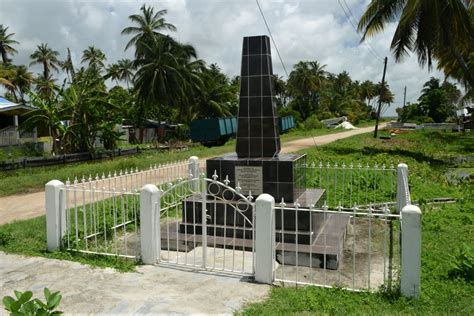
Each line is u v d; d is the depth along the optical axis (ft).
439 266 16.90
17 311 8.62
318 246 18.86
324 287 15.17
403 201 25.08
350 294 14.43
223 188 22.30
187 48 135.33
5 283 15.93
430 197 31.19
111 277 16.47
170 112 152.97
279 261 18.81
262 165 21.79
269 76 22.49
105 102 75.25
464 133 137.69
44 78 170.71
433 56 69.97
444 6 60.44
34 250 19.62
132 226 24.44
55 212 19.39
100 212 26.17
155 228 17.93
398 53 68.59
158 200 18.03
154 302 14.16
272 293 14.82
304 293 14.55
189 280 16.15
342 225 21.81
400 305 13.37
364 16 68.59
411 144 88.22
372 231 23.22
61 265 17.75
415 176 38.81
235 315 13.10
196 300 14.30
